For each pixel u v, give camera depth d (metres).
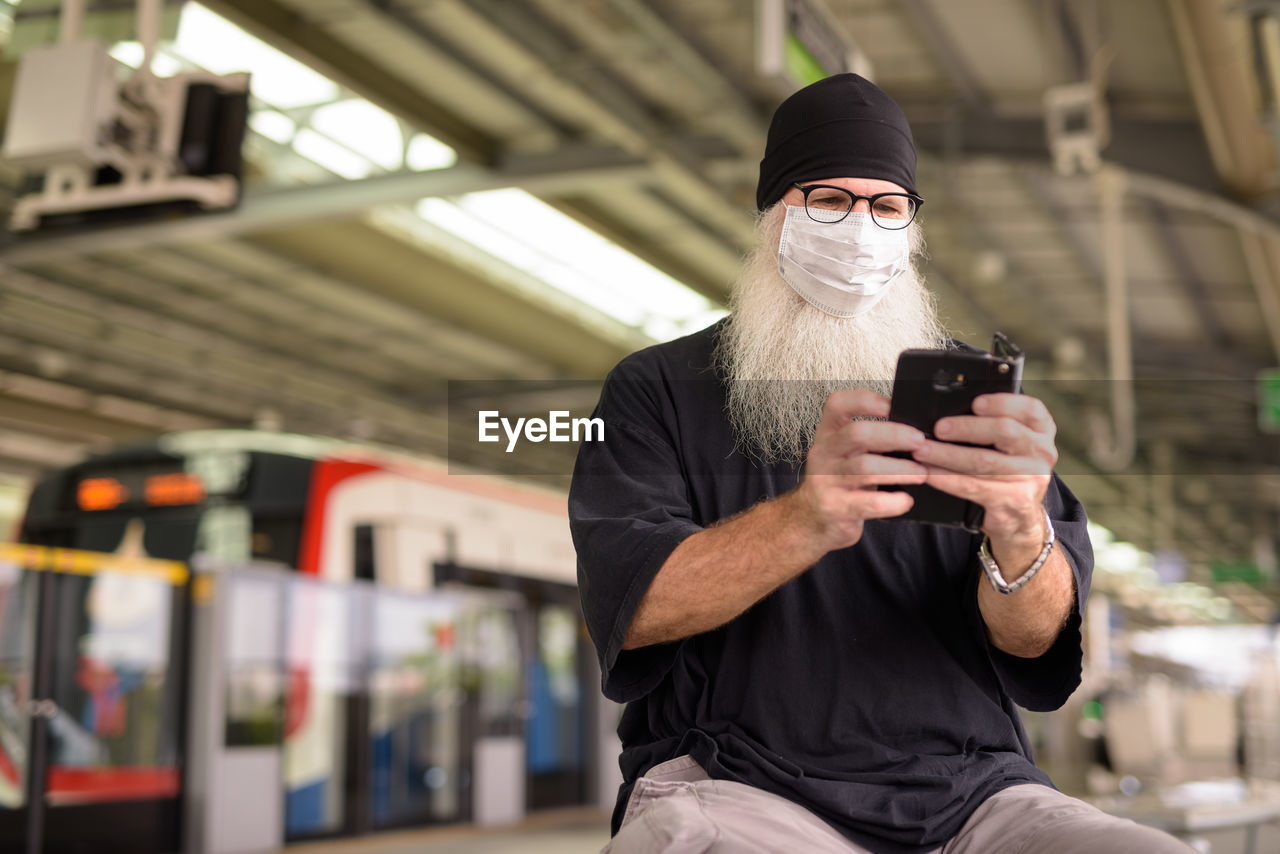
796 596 1.48
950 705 1.44
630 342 15.85
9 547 7.68
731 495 1.55
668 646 1.43
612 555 1.40
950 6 8.98
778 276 1.62
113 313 14.38
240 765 8.37
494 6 8.29
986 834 1.34
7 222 9.79
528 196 11.60
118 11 6.41
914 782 1.37
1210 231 12.95
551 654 11.84
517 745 11.12
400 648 9.84
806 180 1.58
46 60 5.96
